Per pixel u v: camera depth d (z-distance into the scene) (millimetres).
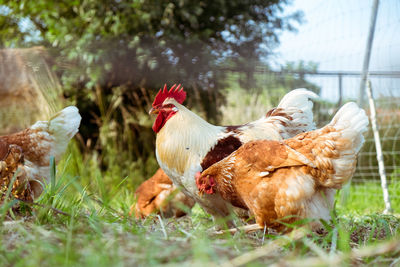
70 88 8391
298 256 2574
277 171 3096
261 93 8875
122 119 8992
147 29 8359
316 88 8336
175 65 8344
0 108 7543
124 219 3307
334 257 2438
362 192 7457
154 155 8781
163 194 5344
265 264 2359
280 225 3215
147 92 8906
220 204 3801
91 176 7453
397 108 8188
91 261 2080
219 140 3900
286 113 4355
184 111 4078
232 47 9086
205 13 8844
